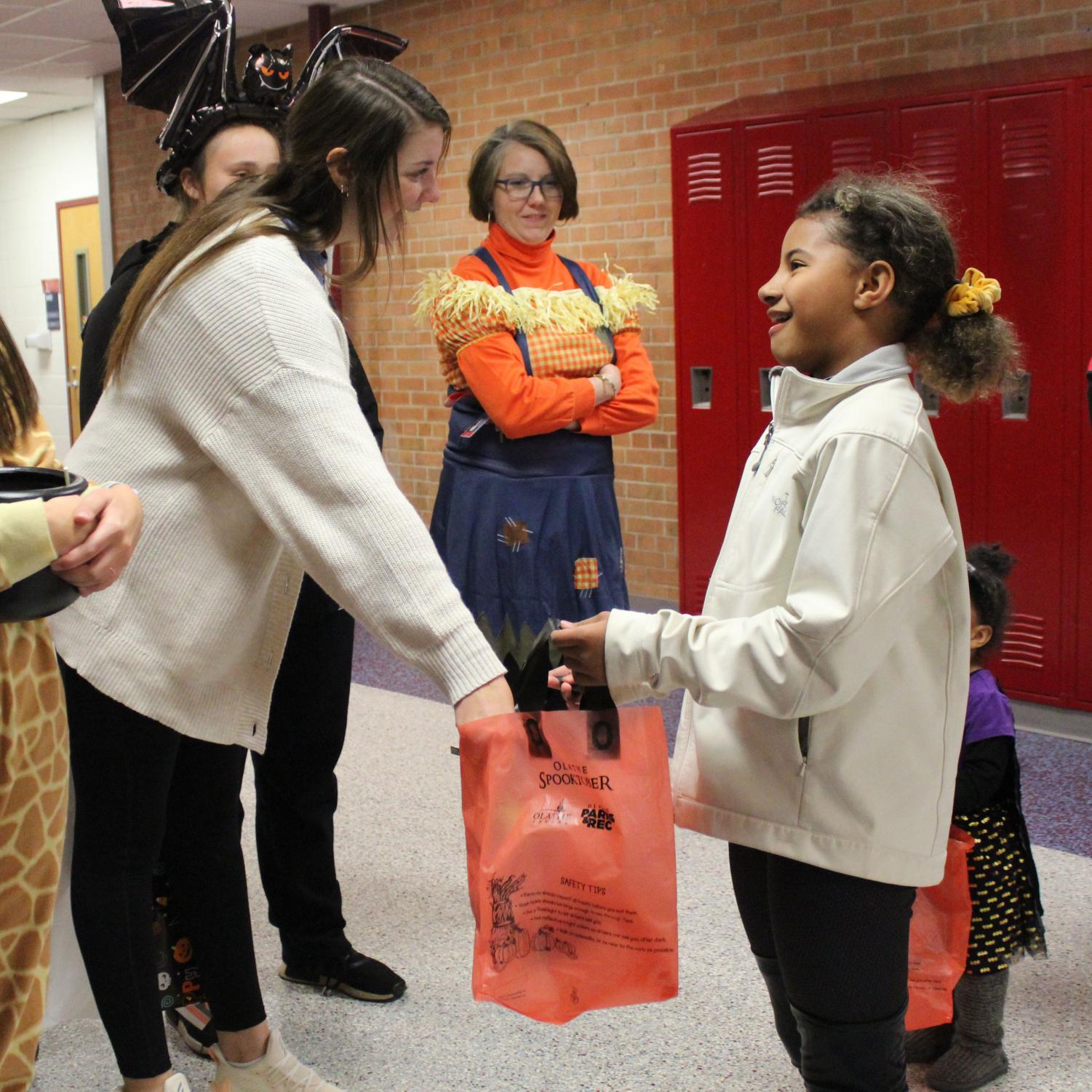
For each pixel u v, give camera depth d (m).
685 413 4.71
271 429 1.41
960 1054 1.91
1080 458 3.76
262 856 2.21
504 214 2.74
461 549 2.79
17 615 1.02
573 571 2.75
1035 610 3.93
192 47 2.05
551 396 2.63
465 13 5.88
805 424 1.41
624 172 5.35
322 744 2.13
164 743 1.58
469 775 1.30
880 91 4.23
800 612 1.28
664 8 5.09
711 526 4.73
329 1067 1.99
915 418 1.34
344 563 1.37
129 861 1.61
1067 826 2.96
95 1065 2.02
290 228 1.51
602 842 1.29
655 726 1.30
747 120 4.32
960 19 4.27
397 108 1.50
